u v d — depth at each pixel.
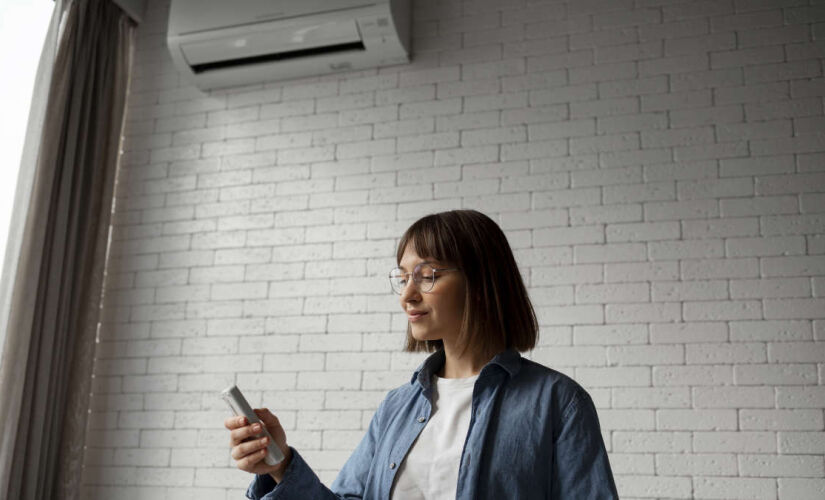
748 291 2.72
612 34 3.13
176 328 3.34
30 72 3.21
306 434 3.06
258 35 3.33
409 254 1.31
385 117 3.33
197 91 3.65
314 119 3.44
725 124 2.91
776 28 2.95
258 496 1.24
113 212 3.58
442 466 1.19
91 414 3.33
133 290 3.45
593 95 3.09
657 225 2.88
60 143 3.28
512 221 3.04
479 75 3.25
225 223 3.42
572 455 1.16
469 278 1.28
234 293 3.31
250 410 1.18
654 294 2.81
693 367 2.71
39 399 3.02
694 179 2.88
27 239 3.03
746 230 2.78
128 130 3.68
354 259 3.20
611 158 2.99
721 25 3.01
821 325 2.63
